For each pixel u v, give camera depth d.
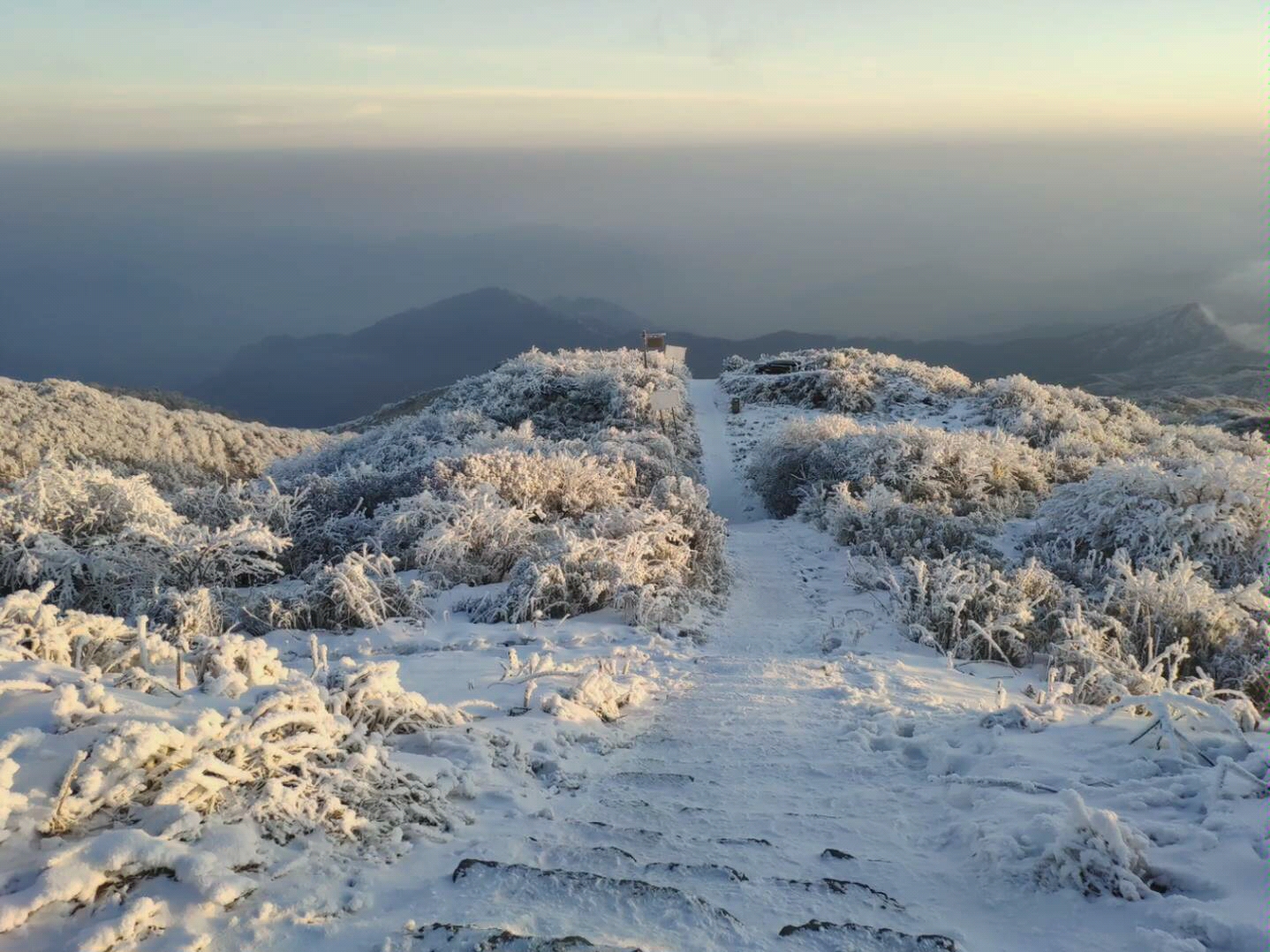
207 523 13.19
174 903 2.38
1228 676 8.46
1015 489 18.33
